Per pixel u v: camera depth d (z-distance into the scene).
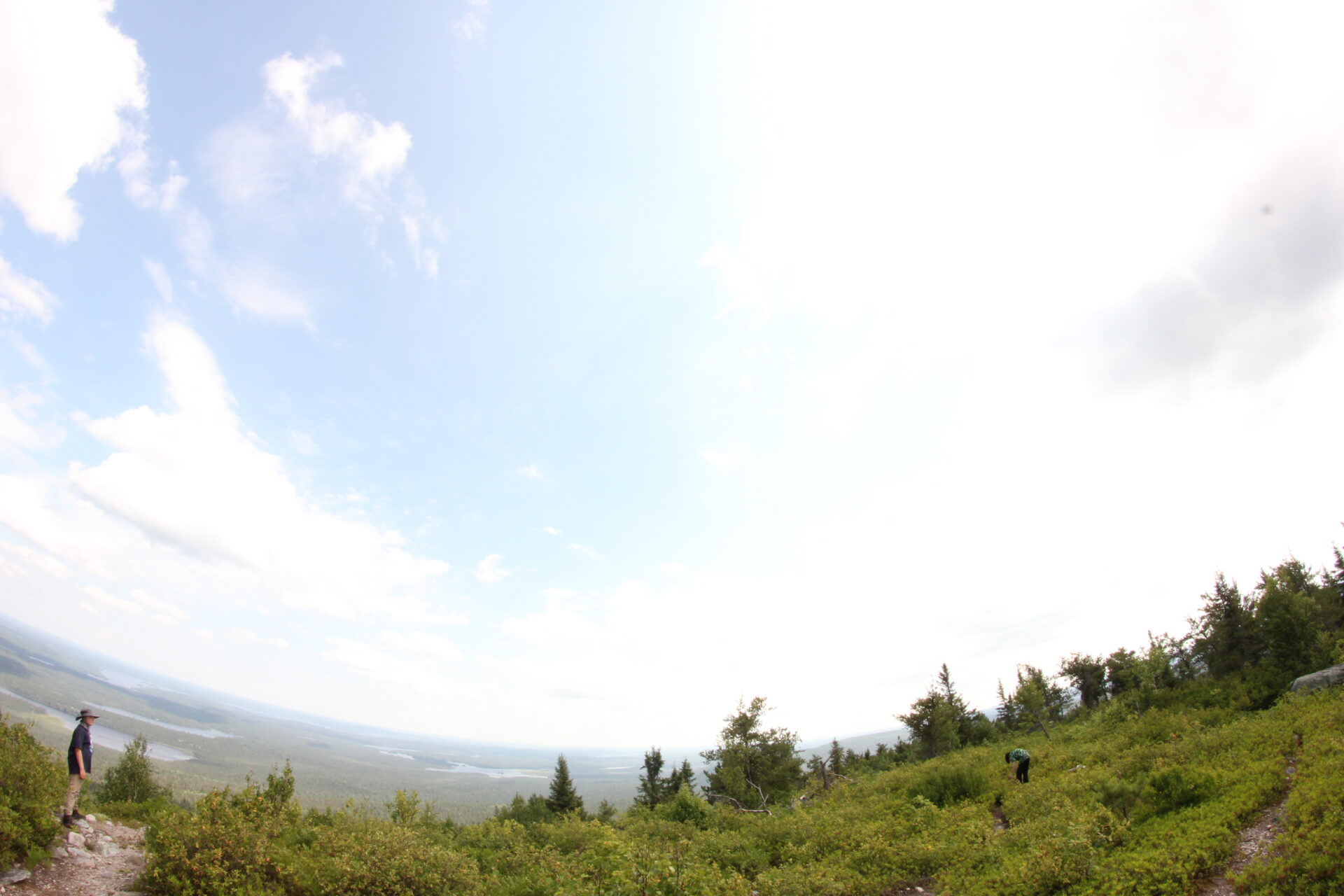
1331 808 8.23
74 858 9.06
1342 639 19.91
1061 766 18.91
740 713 34.34
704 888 10.13
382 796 135.38
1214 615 25.73
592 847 14.66
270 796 14.77
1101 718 27.66
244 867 9.19
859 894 11.43
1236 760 12.28
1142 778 12.39
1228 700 20.50
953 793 19.03
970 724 42.88
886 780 24.41
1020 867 10.37
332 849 11.05
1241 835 9.09
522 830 18.22
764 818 20.31
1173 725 17.84
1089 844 9.77
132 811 13.00
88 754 10.32
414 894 10.20
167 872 8.71
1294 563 26.66
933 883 11.77
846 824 16.52
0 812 8.11
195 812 10.18
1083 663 40.69
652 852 11.58
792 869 12.67
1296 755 11.53
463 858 12.23
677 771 41.56
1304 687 17.39
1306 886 6.99
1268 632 22.09
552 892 10.73
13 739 9.39
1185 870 8.30
